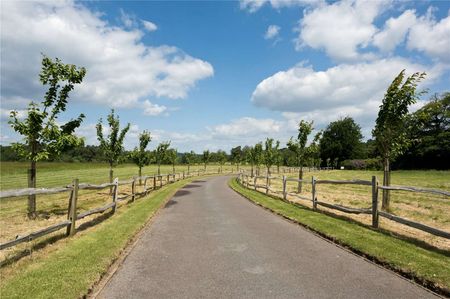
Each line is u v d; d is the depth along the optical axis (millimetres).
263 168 80812
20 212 13414
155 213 13391
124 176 45125
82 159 109812
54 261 6375
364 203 17250
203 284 5418
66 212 13414
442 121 64625
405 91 12219
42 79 11953
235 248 7727
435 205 16141
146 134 26547
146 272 6043
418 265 6117
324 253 7277
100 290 5199
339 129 97375
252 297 4887
